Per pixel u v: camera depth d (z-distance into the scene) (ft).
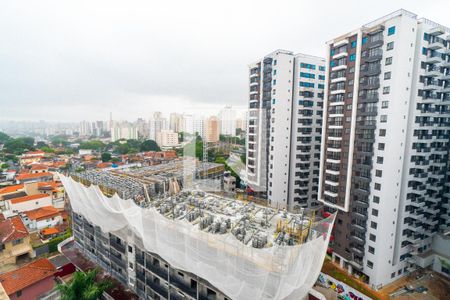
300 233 73.15
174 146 535.60
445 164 145.18
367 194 125.80
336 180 143.74
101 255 122.72
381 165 120.06
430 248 144.05
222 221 82.94
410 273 135.13
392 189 120.57
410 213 131.13
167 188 121.60
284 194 191.11
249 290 63.52
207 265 70.03
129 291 105.29
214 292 75.41
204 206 96.68
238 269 64.39
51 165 305.32
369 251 126.00
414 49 116.88
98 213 109.81
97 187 104.27
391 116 115.65
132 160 354.33
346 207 136.26
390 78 115.65
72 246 147.02
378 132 121.49
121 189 108.47
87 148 531.09
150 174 140.15
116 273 112.27
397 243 128.57
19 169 316.81
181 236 75.56
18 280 103.71
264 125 192.75
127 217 91.25
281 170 187.42
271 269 59.82
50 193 208.03
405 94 116.57
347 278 130.11
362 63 127.95
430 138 133.08
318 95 192.95
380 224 120.57
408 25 112.27
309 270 66.18
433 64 124.36
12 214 174.70
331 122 148.15
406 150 124.67
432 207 142.00
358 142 130.82
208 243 69.41
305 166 192.54
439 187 143.64
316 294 77.46
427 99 126.00
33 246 148.66
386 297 116.26
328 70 150.51
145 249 91.04
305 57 184.55
